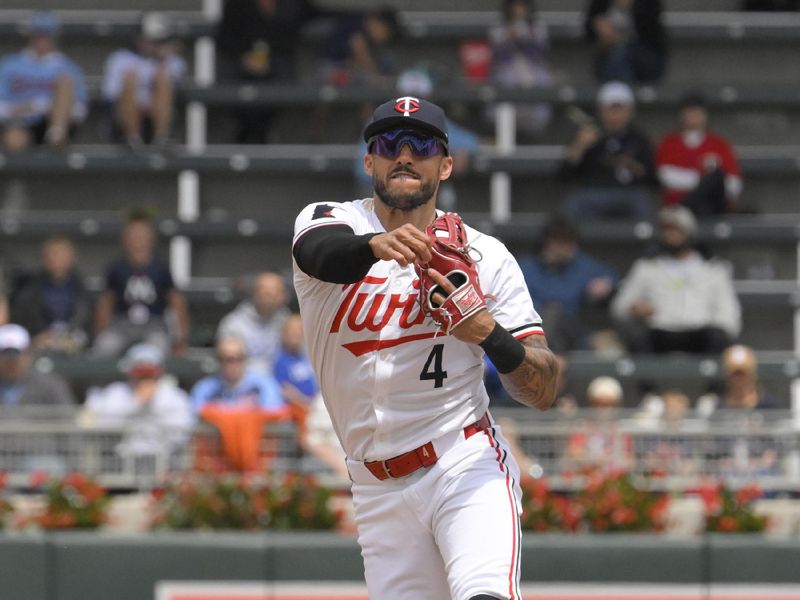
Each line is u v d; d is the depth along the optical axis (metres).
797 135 46.50
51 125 44.12
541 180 44.12
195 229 42.03
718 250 41.94
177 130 46.66
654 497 28.97
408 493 13.94
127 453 29.41
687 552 27.36
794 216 44.16
